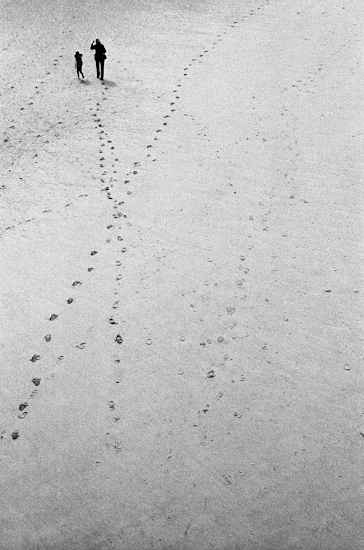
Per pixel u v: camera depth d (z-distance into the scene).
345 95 11.62
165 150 11.01
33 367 6.72
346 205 8.54
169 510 5.05
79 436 5.83
